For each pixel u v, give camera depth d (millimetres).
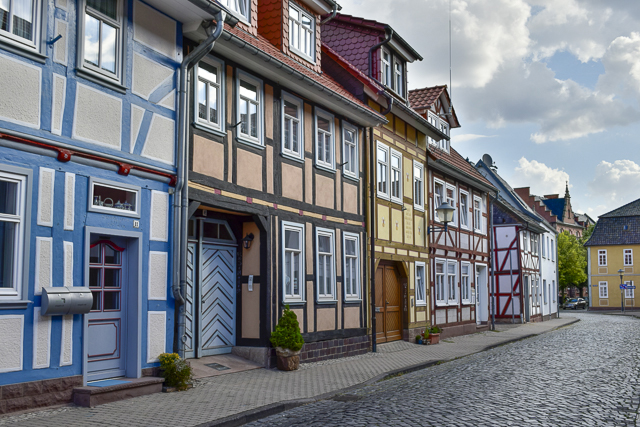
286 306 12375
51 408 7855
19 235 7688
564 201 96625
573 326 31750
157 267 9711
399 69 20312
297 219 13539
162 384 9414
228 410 8148
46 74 8055
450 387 10516
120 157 9094
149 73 9742
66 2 8391
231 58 11742
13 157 7625
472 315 25172
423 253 20766
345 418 7867
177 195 10094
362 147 16672
